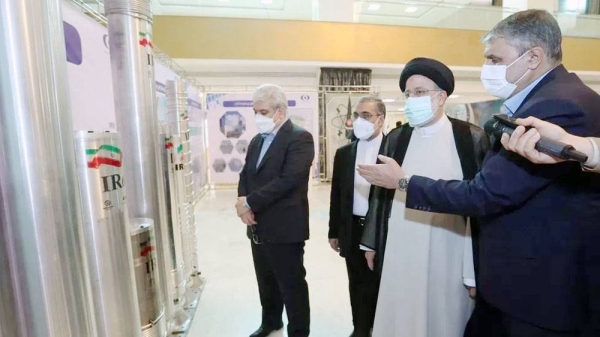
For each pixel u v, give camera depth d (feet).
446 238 3.76
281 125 5.52
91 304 2.67
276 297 6.31
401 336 3.91
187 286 7.85
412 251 3.82
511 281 2.84
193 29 20.61
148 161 5.00
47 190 2.15
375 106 5.51
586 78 28.43
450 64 24.12
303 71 26.21
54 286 2.23
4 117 2.00
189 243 8.28
